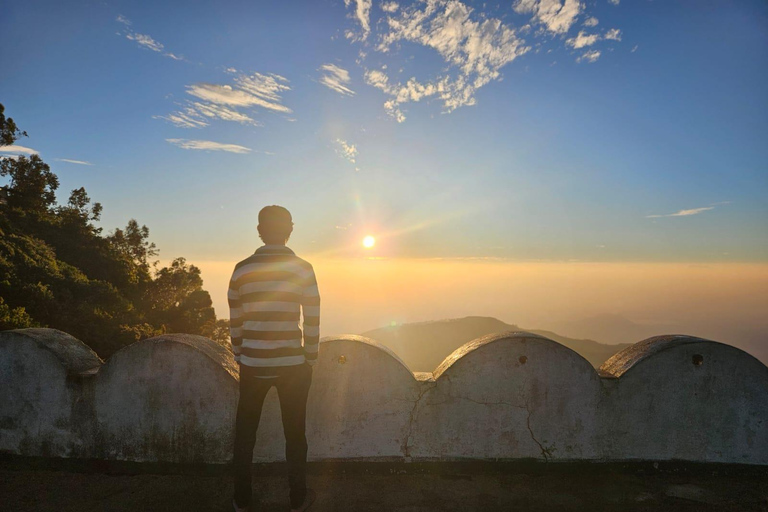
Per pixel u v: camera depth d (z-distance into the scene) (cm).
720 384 356
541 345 354
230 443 349
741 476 353
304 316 283
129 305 3188
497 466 354
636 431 357
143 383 354
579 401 355
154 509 301
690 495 324
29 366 364
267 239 294
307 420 353
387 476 347
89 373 363
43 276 2745
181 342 354
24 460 365
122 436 357
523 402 355
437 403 354
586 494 324
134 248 5297
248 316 278
